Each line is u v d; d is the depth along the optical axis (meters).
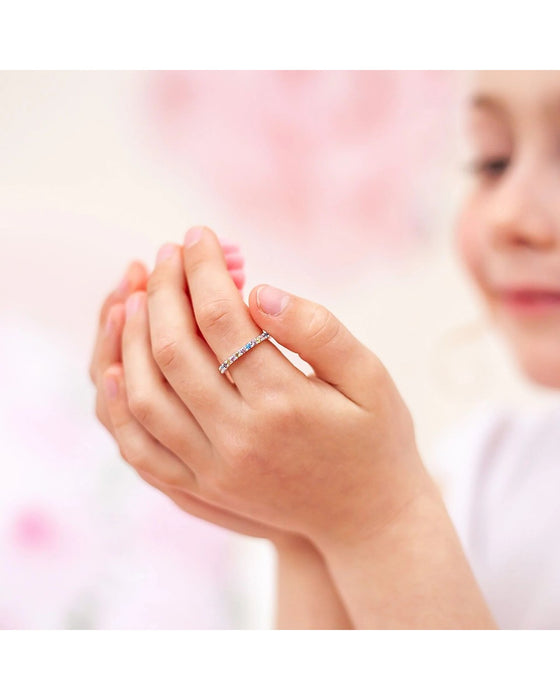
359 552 0.34
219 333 0.32
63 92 0.69
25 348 0.69
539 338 0.51
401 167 0.71
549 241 0.49
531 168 0.48
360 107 0.70
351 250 0.73
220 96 0.71
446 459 0.62
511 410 0.61
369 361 0.33
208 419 0.33
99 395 0.37
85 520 0.68
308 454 0.33
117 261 0.70
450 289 0.72
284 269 0.73
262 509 0.34
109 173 0.70
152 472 0.36
